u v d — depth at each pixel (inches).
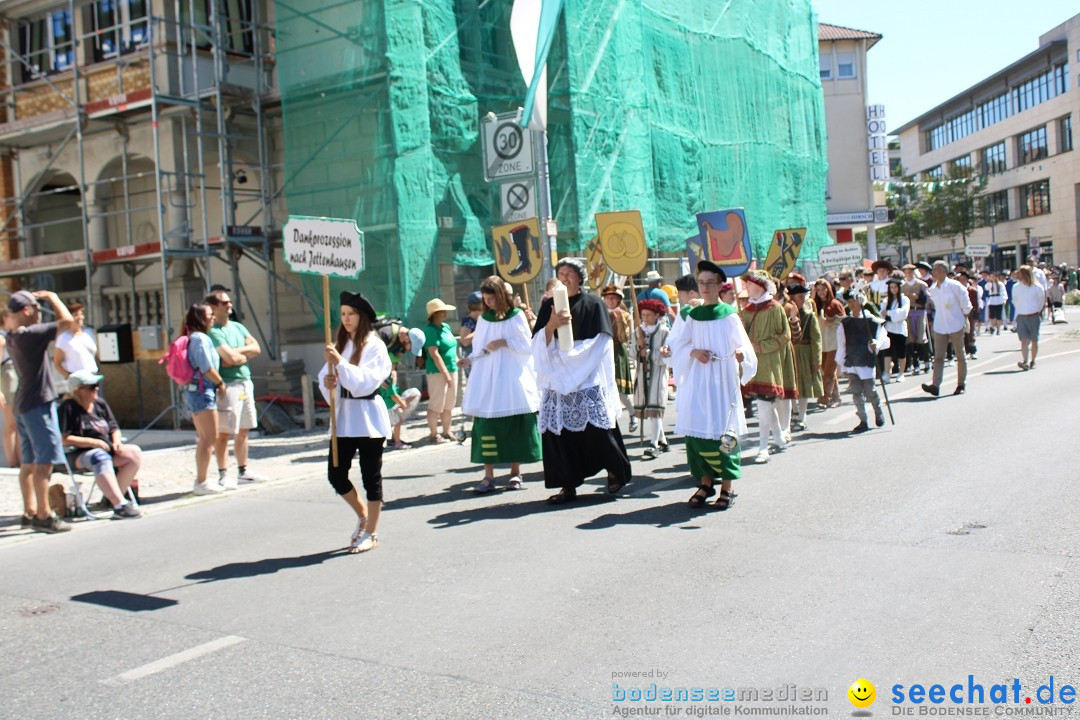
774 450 396.5
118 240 749.9
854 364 435.2
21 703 172.6
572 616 203.6
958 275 781.9
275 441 535.2
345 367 260.8
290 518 326.6
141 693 174.2
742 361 298.4
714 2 999.6
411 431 535.2
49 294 344.2
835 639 183.3
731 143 1018.7
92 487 371.2
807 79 1239.5
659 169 882.1
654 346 405.7
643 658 178.5
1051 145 2568.9
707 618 198.1
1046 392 525.7
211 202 714.8
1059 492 290.0
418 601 220.4
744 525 274.4
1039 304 654.5
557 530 281.3
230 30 692.1
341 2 615.8
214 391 377.4
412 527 297.9
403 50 604.4
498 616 206.4
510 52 729.0
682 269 934.4
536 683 169.5
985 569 220.7
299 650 192.2
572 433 318.3
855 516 277.1
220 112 639.8
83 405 347.6
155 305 728.3
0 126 696.4
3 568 277.3
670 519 287.4
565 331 310.2
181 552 284.5
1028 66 2642.7
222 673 182.1
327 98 626.5
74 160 732.0
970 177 2573.8
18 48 747.4
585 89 759.7
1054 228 2586.1
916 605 199.5
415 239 604.4
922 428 431.2
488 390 345.7
